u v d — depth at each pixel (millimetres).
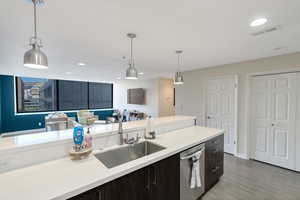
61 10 1462
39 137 1527
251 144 3480
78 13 1522
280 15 1557
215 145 2410
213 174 2354
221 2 1344
